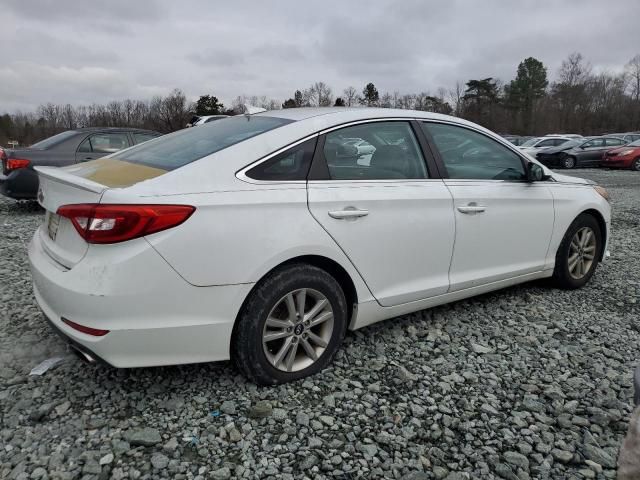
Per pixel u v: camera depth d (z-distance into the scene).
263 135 2.83
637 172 20.69
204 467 2.21
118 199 2.32
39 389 2.75
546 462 2.31
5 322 3.60
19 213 8.59
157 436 2.37
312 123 2.98
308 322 2.87
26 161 8.18
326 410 2.63
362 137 3.15
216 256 2.48
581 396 2.83
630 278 4.98
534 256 4.11
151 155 2.98
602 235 4.71
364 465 2.25
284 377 2.83
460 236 3.49
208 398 2.70
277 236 2.64
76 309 2.37
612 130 64.00
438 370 3.08
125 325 2.35
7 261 5.23
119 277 2.30
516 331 3.66
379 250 3.07
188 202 2.43
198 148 2.87
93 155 8.65
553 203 4.15
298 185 2.79
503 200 3.75
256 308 2.64
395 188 3.17
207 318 2.51
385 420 2.57
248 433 2.44
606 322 3.86
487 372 3.07
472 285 3.67
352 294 3.08
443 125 3.62
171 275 2.38
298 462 2.26
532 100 70.12
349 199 2.92
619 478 1.57
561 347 3.43
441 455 2.33
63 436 2.38
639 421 1.54
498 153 3.90
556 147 23.39
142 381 2.85
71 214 2.44
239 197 2.57
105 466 2.20
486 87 72.44
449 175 3.52
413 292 3.31
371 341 3.42
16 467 2.17
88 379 2.86
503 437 2.47
